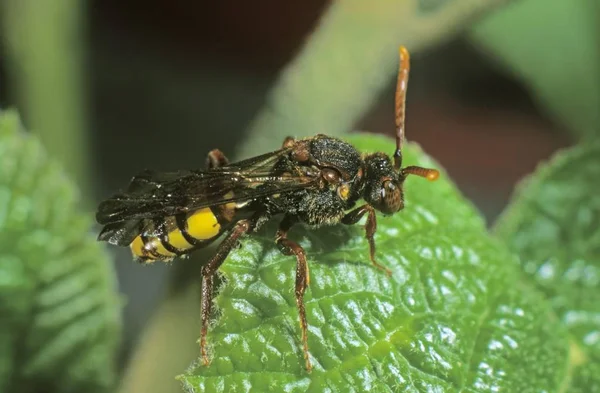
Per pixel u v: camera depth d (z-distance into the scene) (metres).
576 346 0.09
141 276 0.12
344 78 0.10
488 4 0.10
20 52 0.10
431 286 0.09
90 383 0.09
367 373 0.08
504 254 0.09
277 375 0.08
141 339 0.09
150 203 0.09
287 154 0.09
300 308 0.08
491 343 0.08
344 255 0.09
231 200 0.09
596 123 0.11
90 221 0.09
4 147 0.09
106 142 0.13
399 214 0.09
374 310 0.08
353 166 0.09
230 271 0.08
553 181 0.09
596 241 0.09
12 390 0.09
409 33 0.10
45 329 0.09
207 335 0.08
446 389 0.08
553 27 0.11
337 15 0.10
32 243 0.09
